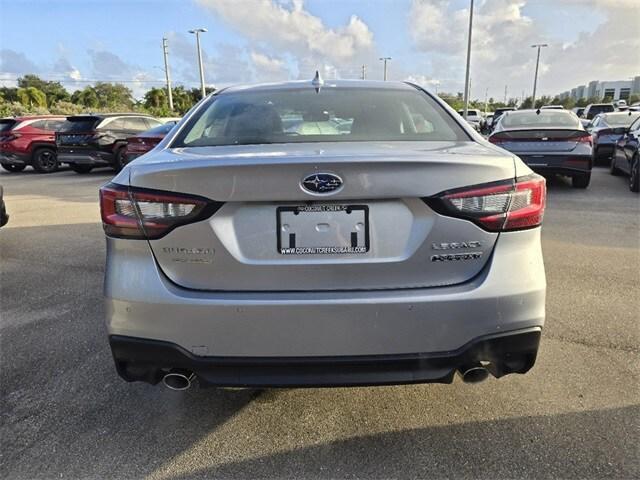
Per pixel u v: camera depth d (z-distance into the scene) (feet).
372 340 6.08
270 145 7.22
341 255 6.09
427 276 6.15
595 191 27.66
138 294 6.20
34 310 12.00
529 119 29.78
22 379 8.89
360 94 9.21
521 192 6.25
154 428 7.51
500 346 6.28
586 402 7.89
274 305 6.00
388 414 7.73
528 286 6.26
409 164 5.94
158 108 195.93
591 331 10.27
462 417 7.61
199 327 6.12
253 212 6.07
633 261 14.83
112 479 6.53
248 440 7.23
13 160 46.14
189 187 6.03
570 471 6.50
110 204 6.33
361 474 6.55
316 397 8.20
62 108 166.61
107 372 9.10
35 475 6.59
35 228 21.30
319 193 5.90
